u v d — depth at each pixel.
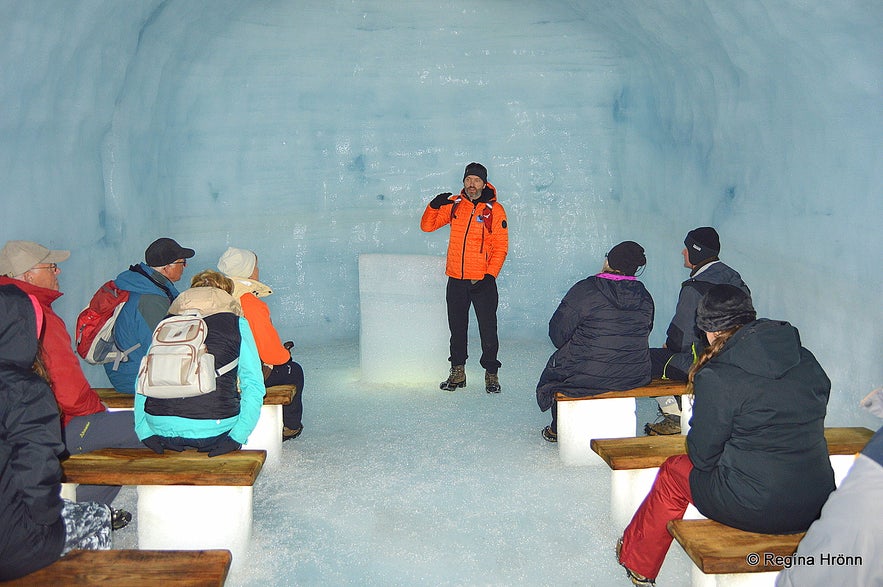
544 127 7.34
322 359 6.93
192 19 5.55
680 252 6.06
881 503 2.12
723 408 2.65
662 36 5.55
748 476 2.64
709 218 5.54
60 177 4.36
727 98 5.16
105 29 4.37
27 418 2.38
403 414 5.39
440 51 7.20
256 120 6.82
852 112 3.81
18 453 2.38
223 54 6.34
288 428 4.84
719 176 5.40
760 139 4.79
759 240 4.82
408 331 6.09
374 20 6.91
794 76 4.20
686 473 2.91
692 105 5.76
